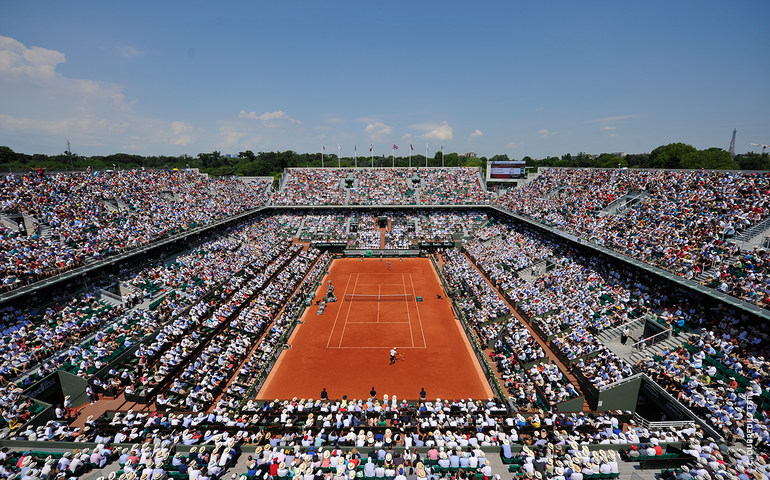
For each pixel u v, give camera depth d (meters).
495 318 41.91
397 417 25.42
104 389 30.12
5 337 31.42
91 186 56.72
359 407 25.97
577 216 58.88
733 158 120.81
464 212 87.38
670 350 31.39
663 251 40.31
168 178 72.88
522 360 33.34
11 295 31.22
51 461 20.42
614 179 64.06
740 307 27.61
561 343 35.31
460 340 41.03
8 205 43.62
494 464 21.14
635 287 41.59
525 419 25.44
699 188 48.97
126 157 154.50
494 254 65.06
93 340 34.53
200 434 23.84
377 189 91.69
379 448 22.11
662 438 22.56
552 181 78.62
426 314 48.31
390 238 80.25
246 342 36.78
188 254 56.53
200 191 74.44
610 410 28.81
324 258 72.12
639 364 30.44
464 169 100.81
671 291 37.81
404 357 37.41
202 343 37.00
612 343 35.59
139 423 24.73
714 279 32.31
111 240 46.59
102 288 41.84
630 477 19.80
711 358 28.83
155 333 36.75
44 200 48.09
